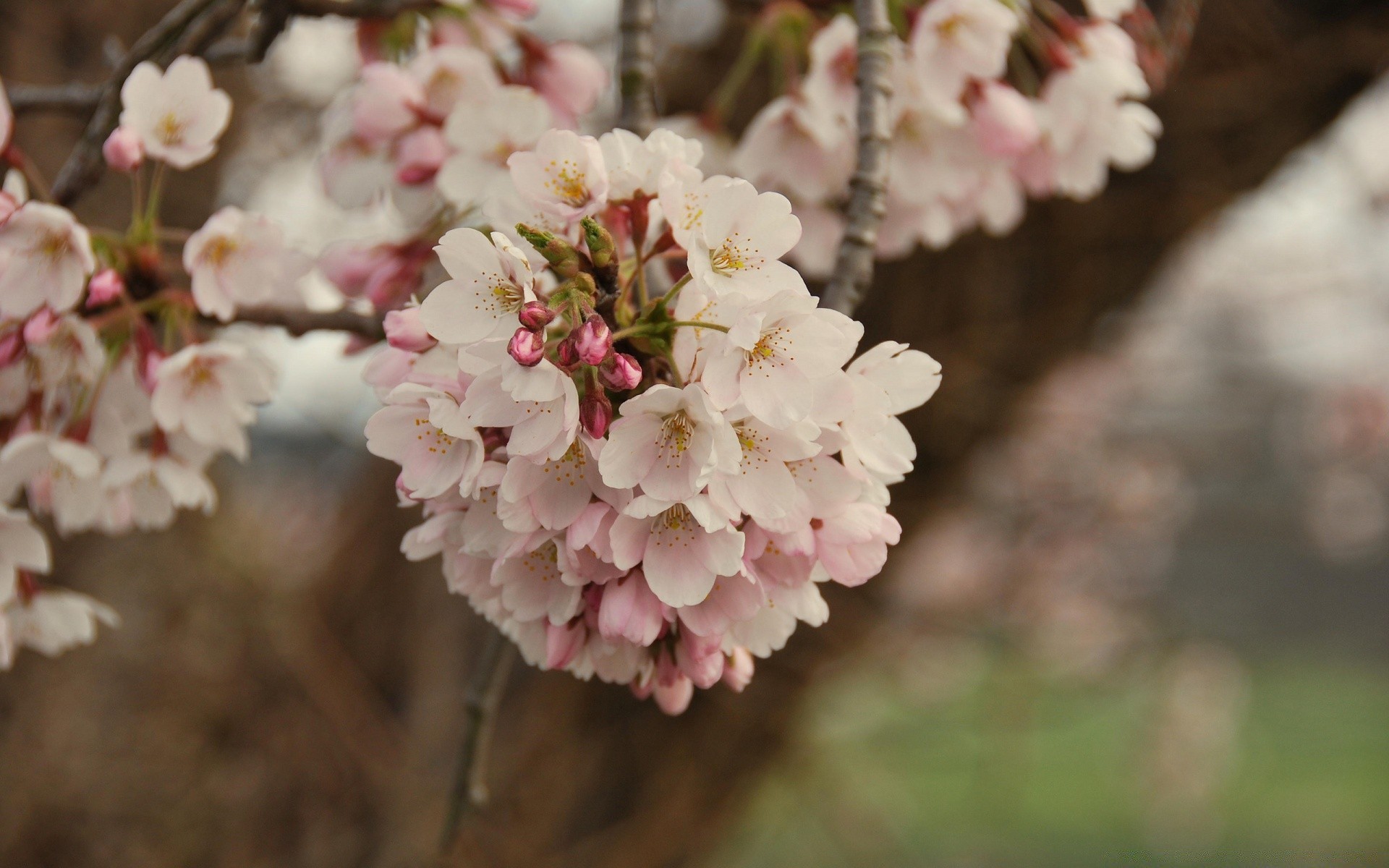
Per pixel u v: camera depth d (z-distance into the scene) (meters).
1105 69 0.96
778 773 2.03
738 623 0.81
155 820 1.76
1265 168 1.36
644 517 0.78
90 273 0.87
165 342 0.91
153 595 1.82
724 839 1.96
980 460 1.59
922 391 0.81
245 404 0.92
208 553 1.87
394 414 0.80
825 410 0.78
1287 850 4.70
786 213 0.78
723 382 0.77
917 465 1.56
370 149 0.96
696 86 1.45
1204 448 3.45
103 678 1.79
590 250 0.79
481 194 0.92
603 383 0.79
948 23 0.94
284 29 0.94
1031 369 1.47
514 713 1.74
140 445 0.96
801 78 1.00
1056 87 0.97
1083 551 3.56
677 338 0.79
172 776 1.78
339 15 0.95
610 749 1.71
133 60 0.91
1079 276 1.41
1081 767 5.37
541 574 0.80
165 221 1.74
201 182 1.77
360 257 0.94
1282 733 5.94
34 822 1.71
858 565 0.80
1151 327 2.36
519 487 0.78
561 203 0.80
